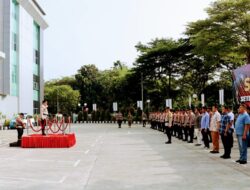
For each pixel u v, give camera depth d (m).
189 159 15.41
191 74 57.75
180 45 56.38
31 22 63.97
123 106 74.31
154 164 14.01
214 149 17.69
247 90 21.36
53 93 93.38
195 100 56.22
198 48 36.62
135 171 12.36
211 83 55.44
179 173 11.90
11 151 19.55
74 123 70.75
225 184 10.04
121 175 11.59
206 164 13.91
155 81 63.66
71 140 22.12
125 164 14.08
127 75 67.81
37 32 69.94
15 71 55.84
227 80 53.91
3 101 49.12
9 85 52.22
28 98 61.50
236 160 14.97
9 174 12.05
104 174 11.81
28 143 21.48
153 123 43.12
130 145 22.22
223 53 35.75
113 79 81.81
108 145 22.44
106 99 89.25
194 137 27.95
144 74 62.41
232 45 34.78
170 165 13.71
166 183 10.23
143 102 68.75
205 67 52.59
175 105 62.75
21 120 22.41
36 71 68.88
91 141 25.69
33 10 62.59
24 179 11.09
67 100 92.88
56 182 10.56
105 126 52.75
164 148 20.16
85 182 10.50
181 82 60.53
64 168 13.27
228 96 54.12
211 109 19.98
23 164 14.44
